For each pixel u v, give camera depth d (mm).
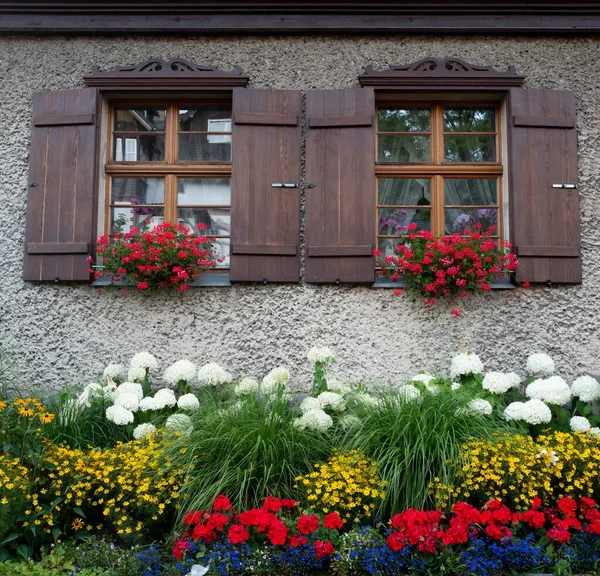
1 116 4590
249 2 4547
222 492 3074
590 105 4555
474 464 3029
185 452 3197
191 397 3773
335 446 3387
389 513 3082
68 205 4430
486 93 4594
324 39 4633
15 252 4484
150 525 3066
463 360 3994
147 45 4648
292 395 4176
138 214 4734
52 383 4359
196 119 4785
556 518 2939
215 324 4395
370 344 4359
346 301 4395
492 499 2900
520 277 4328
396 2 4508
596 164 4504
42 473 3205
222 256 4660
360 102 4477
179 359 4371
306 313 4395
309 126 4469
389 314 4379
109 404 3902
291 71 4609
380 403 3562
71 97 4512
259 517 2785
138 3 4551
